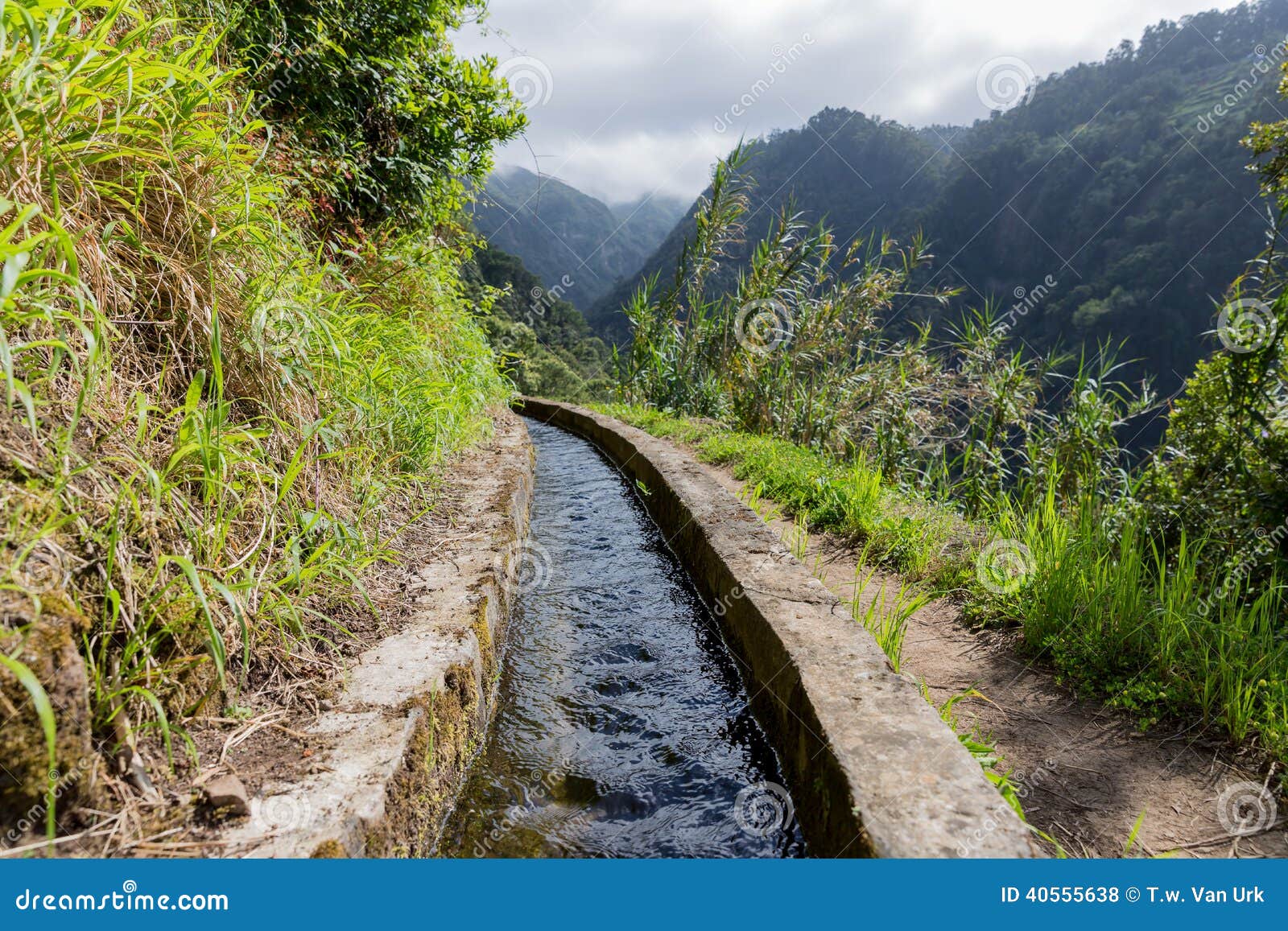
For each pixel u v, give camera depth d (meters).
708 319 10.09
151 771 1.41
